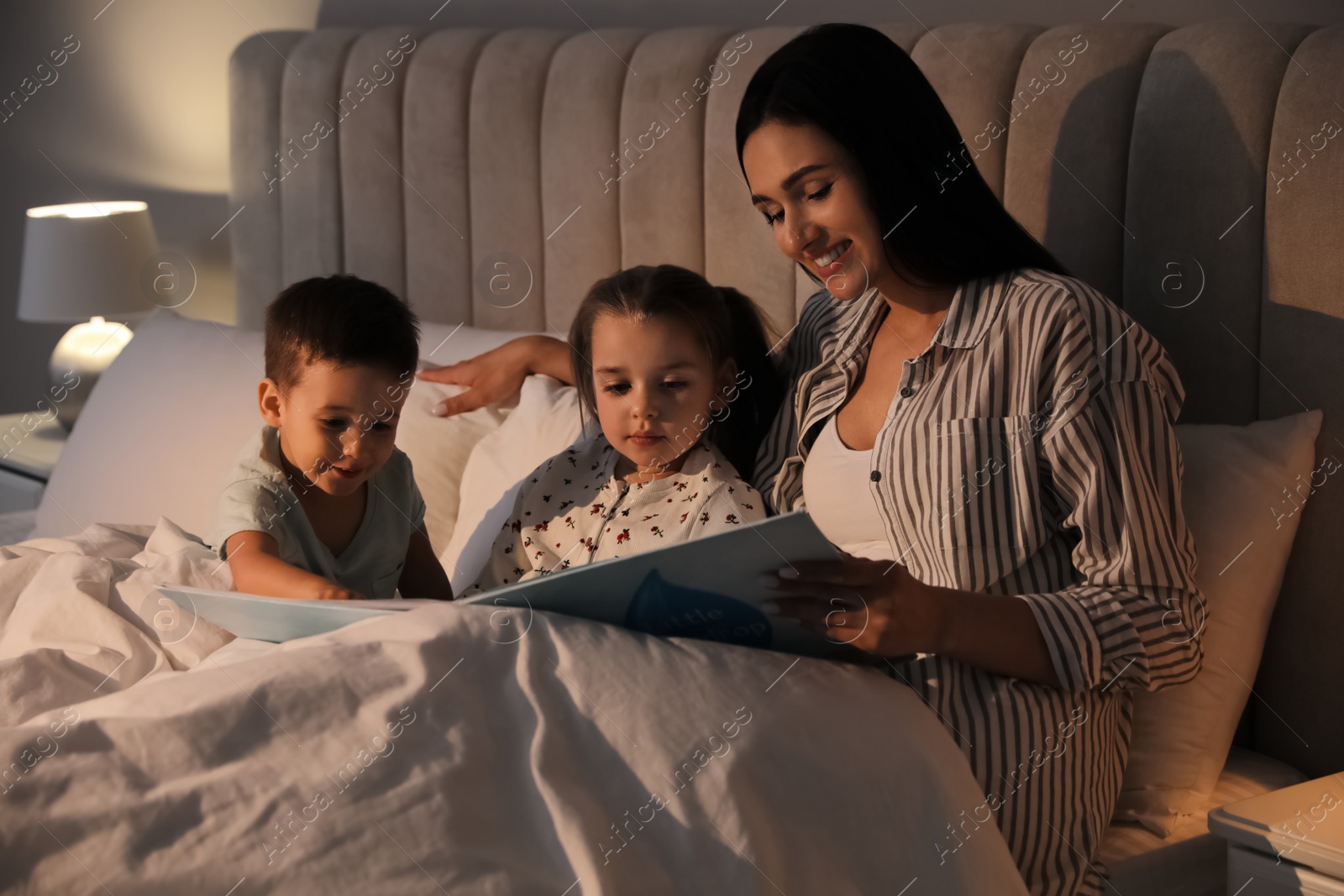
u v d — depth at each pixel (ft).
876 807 2.82
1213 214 4.10
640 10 6.57
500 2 7.27
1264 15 4.55
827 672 3.04
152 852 2.35
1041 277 3.63
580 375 4.40
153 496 5.62
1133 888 3.39
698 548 2.73
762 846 2.61
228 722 2.54
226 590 3.58
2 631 3.66
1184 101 4.14
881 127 3.63
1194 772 3.68
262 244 7.83
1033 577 3.54
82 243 8.54
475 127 6.55
